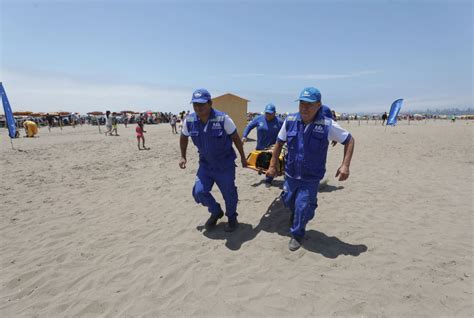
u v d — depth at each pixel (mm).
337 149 13039
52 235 4219
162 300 2705
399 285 2791
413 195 5727
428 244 3635
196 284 2914
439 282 2830
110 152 12719
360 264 3180
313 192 3490
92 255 3615
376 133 22609
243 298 2680
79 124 48969
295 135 3406
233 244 3746
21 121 37250
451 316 2375
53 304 2729
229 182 3850
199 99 3398
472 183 6617
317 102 3146
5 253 3725
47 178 7754
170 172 8375
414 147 13555
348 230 4070
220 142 3646
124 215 4961
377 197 5609
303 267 3150
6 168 9141
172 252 3590
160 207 5320
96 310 2627
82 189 6664
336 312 2455
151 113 52844
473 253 3400
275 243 3725
